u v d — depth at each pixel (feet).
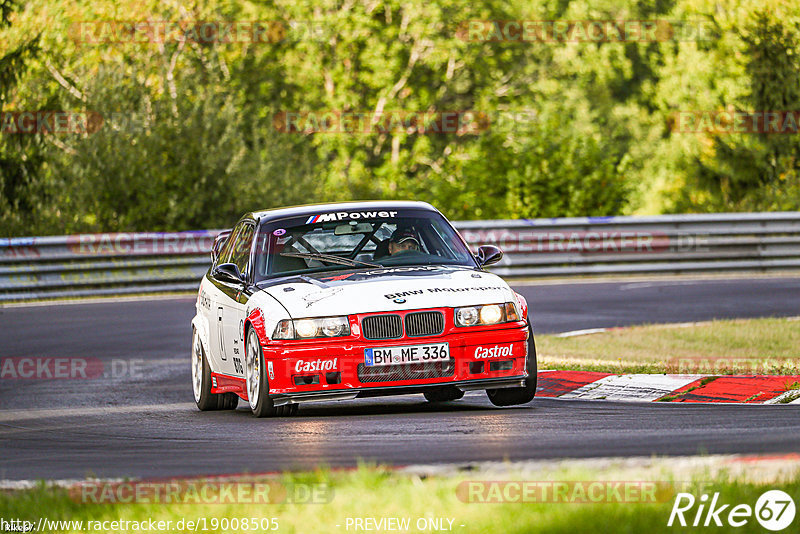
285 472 71.87
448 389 103.55
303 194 368.27
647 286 260.62
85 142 330.75
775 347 152.05
